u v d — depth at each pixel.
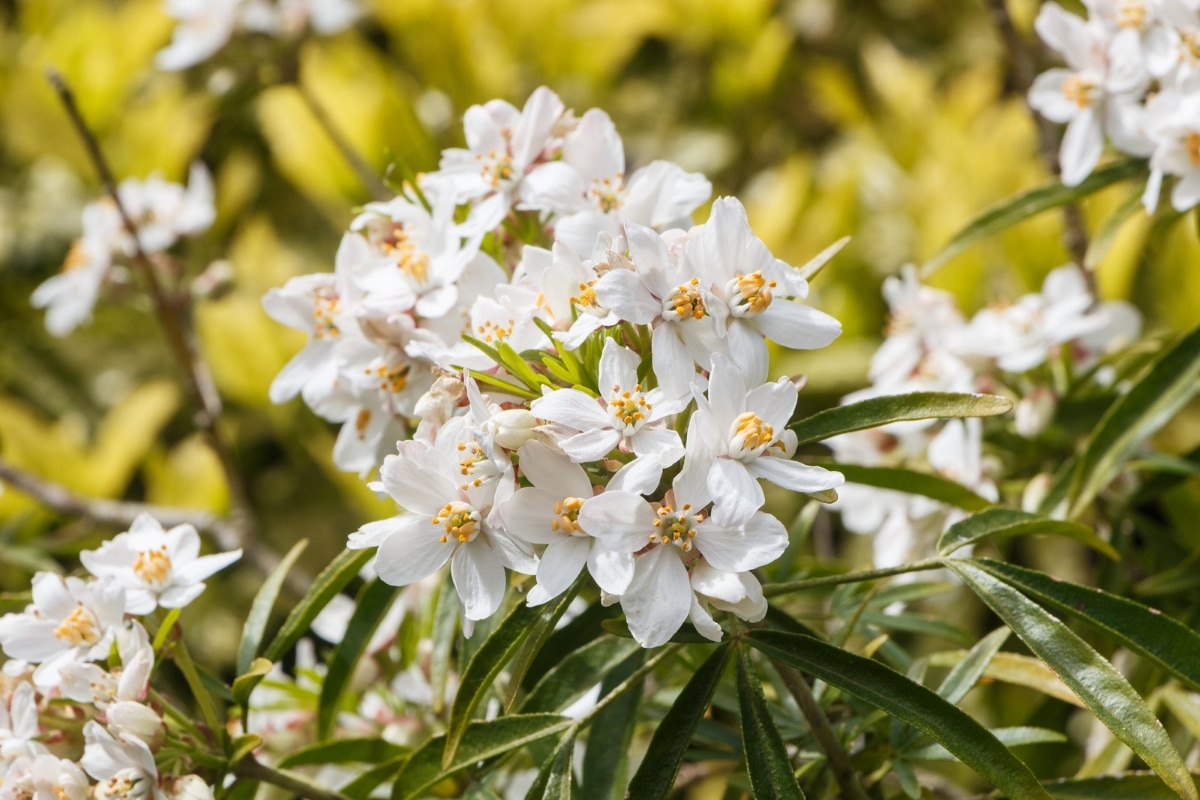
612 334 0.59
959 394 0.59
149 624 0.64
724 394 0.57
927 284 1.06
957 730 0.57
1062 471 0.70
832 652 0.58
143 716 0.60
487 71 1.23
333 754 0.66
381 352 0.63
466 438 0.58
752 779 0.58
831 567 0.72
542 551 0.59
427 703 0.71
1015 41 0.78
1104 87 0.69
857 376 1.10
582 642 0.65
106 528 0.97
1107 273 0.96
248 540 0.86
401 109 1.16
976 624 0.95
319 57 1.22
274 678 0.73
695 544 0.57
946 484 0.67
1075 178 0.70
